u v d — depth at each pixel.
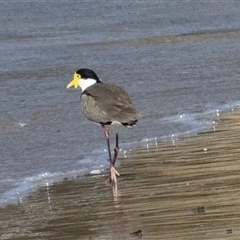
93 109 11.95
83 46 21.91
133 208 10.06
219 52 20.94
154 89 16.92
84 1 27.67
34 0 27.72
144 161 12.16
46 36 23.27
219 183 10.92
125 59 20.16
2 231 9.35
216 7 27.72
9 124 14.23
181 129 13.92
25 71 18.78
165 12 26.75
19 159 12.27
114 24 24.95
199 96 16.28
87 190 10.91
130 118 11.67
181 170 11.61
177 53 20.89
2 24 24.56
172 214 9.71
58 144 13.10
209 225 9.26
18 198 10.58
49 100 16.00
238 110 15.30
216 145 12.87
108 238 9.01
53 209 10.12
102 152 12.72
